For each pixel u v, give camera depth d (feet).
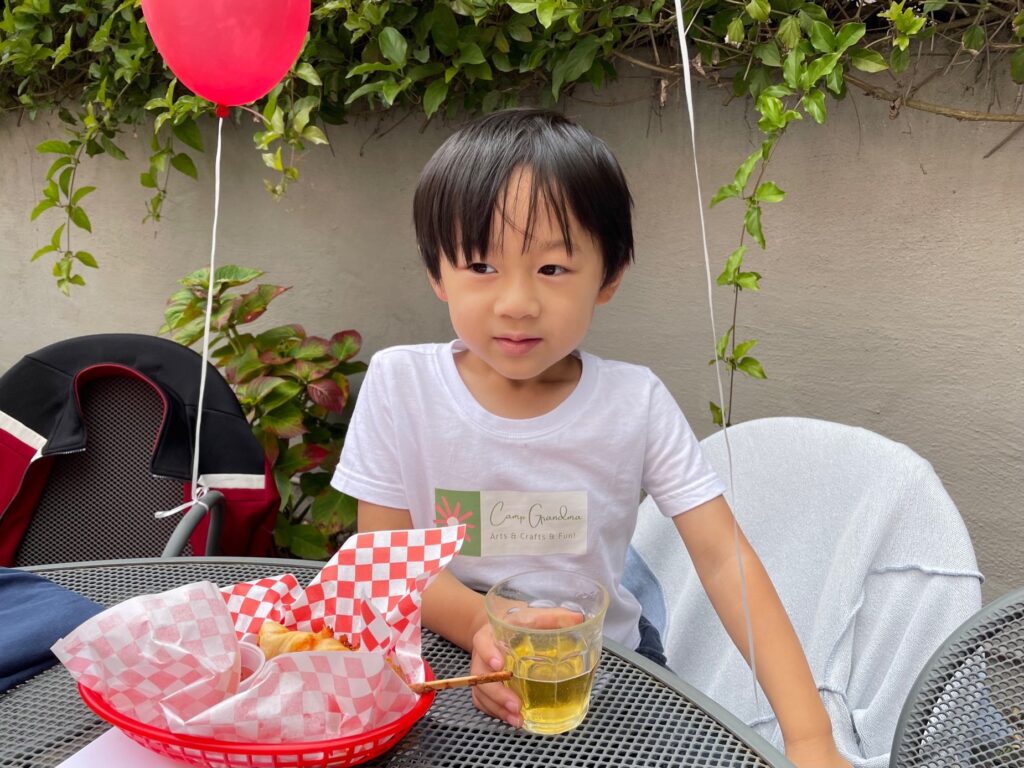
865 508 3.84
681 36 2.34
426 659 2.73
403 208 6.36
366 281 6.60
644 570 4.47
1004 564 5.19
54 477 4.69
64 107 7.12
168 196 6.98
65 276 6.54
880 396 5.34
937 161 4.94
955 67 4.79
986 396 5.07
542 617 2.48
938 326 5.12
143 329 7.41
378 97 6.12
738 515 4.27
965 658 2.77
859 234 5.20
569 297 3.05
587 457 3.62
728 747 2.26
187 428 4.54
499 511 3.65
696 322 5.73
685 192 5.57
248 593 2.55
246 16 2.73
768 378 5.60
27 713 2.39
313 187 6.56
